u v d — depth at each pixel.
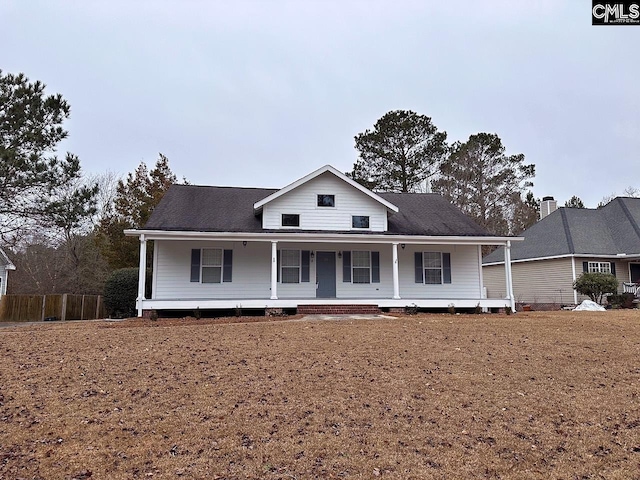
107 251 26.61
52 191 17.45
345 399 6.09
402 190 35.88
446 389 6.55
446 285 18.45
